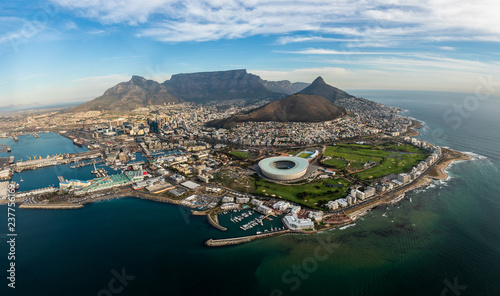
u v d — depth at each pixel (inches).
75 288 7278.5
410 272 7554.1
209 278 7534.5
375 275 7465.6
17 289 7278.5
